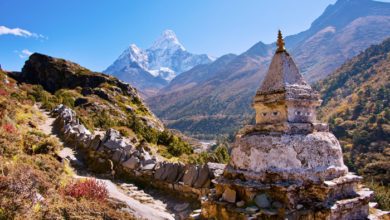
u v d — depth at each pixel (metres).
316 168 7.86
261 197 7.64
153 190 14.09
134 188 14.09
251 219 7.26
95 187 9.91
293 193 7.45
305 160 7.85
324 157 8.10
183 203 12.31
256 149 8.24
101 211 8.22
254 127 9.10
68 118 27.62
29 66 80.94
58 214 7.42
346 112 104.75
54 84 77.38
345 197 8.02
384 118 81.94
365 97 108.56
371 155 67.31
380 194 15.67
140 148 16.94
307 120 8.85
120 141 17.41
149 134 35.28
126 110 63.81
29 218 6.92
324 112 124.19
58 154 15.97
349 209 7.76
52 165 11.20
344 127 92.88
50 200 8.28
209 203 8.72
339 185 7.93
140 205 10.91
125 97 72.50
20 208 7.02
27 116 26.17
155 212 10.58
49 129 25.50
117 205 9.66
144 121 60.91
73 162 16.72
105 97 65.81
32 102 40.12
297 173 7.63
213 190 9.62
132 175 15.28
